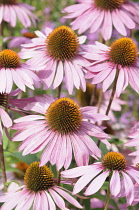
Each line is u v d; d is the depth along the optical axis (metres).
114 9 0.97
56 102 0.82
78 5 0.99
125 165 0.79
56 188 0.80
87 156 0.79
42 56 0.88
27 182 0.80
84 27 0.95
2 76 0.82
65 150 0.79
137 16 0.99
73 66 0.87
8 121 0.81
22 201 0.78
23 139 0.80
